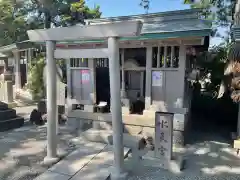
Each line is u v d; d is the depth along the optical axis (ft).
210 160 15.99
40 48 37.58
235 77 16.83
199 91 33.17
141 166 14.88
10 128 23.16
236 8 20.21
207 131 23.15
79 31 13.50
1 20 43.55
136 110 21.86
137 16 20.92
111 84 12.89
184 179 13.26
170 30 16.78
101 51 13.42
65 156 16.20
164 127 14.96
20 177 13.30
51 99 14.93
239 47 16.83
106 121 21.20
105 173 13.65
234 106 28.35
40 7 44.98
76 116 22.71
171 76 18.65
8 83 33.42
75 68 22.63
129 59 21.86
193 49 19.16
